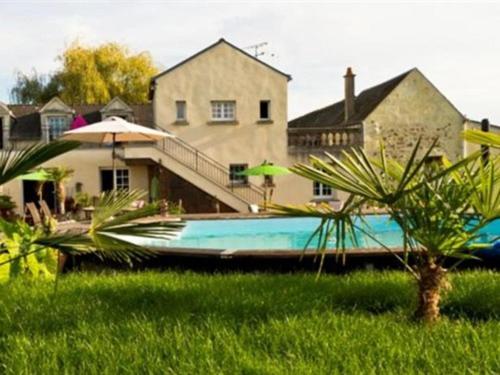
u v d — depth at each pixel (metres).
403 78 23.94
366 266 7.15
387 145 23.84
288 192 23.58
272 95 23.94
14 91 44.72
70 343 4.29
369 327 4.51
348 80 26.81
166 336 4.33
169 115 23.56
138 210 4.60
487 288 5.56
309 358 3.86
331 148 23.80
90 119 26.42
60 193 20.89
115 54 39.25
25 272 6.39
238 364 3.72
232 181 23.97
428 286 4.70
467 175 4.51
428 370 3.59
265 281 6.32
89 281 6.63
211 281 6.42
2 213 13.45
